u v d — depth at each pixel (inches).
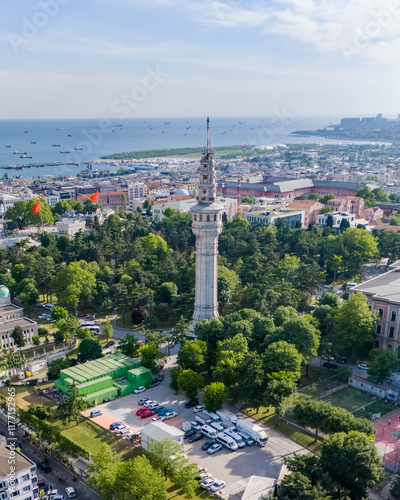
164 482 4672.7
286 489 3981.3
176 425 5693.9
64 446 5128.0
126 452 5167.3
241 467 4884.4
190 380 6063.0
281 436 5438.0
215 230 7091.5
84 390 6181.1
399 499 4318.4
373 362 6441.9
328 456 4372.5
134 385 6555.1
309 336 6505.9
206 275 7308.1
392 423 5629.9
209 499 4443.9
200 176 7086.6
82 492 4680.1
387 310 7244.1
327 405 5162.4
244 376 5974.4
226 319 7219.5
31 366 7170.3
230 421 5684.1
